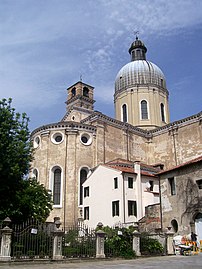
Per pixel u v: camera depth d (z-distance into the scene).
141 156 60.62
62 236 22.58
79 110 69.69
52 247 22.30
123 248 24.94
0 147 27.75
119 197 40.59
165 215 34.09
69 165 50.69
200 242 29.53
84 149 52.44
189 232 30.73
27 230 25.19
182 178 32.81
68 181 49.88
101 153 53.59
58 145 52.09
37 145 54.00
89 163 52.19
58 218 47.53
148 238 27.27
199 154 53.28
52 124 53.06
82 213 47.06
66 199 48.84
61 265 19.98
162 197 35.06
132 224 37.22
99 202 43.38
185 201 31.89
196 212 30.41
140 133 61.75
